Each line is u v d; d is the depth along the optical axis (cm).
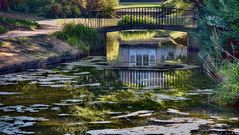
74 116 1409
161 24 3325
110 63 2480
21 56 2334
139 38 3956
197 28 2923
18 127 1295
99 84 1888
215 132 1231
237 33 1884
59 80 1969
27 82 1920
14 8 4434
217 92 1593
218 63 1920
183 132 1231
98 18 3525
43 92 1734
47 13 4172
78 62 2514
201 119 1354
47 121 1353
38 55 2420
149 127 1280
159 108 1493
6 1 4275
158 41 3741
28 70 2225
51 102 1582
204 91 1730
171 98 1630
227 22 1966
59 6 4206
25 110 1478
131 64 2452
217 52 1923
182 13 3406
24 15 4166
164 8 3195
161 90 1766
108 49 3178
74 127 1292
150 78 2031
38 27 3197
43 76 2058
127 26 3147
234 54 1816
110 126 1299
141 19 3506
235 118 1361
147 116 1397
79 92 1738
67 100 1606
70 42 2786
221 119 1354
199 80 1953
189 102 1566
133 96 1672
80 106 1529
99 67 2334
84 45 2869
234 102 1522
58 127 1294
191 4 3128
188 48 3120
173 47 3331
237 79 1535
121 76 2080
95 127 1291
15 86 1839
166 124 1309
